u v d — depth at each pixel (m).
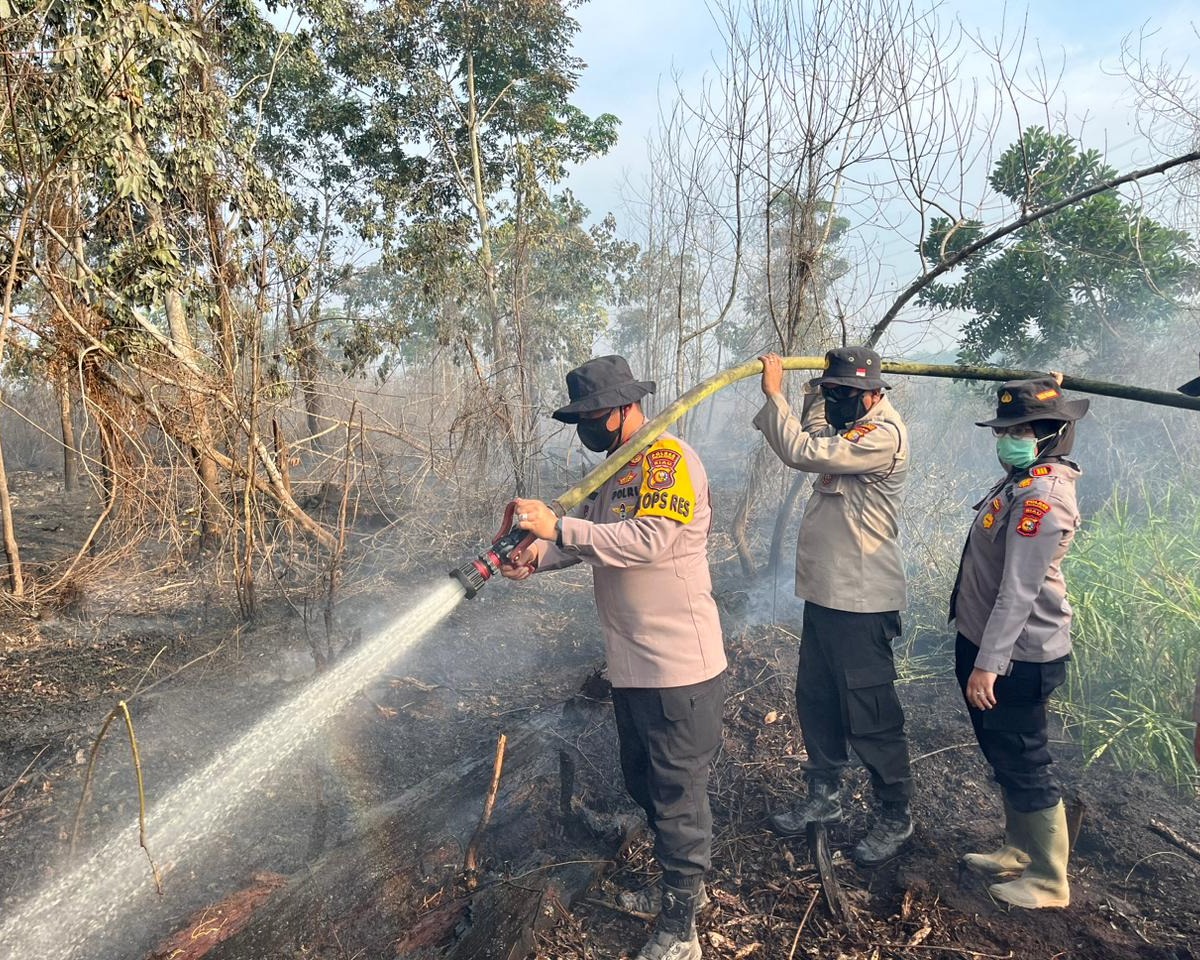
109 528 5.63
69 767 3.40
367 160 12.23
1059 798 2.47
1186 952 2.30
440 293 11.25
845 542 2.70
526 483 7.49
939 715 3.72
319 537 5.52
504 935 2.32
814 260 5.03
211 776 3.29
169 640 4.74
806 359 2.86
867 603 2.68
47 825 3.00
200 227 5.57
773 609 5.09
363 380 8.13
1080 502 5.89
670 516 2.16
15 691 4.13
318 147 12.35
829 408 2.78
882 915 2.54
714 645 2.30
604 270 14.40
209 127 5.71
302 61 9.22
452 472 6.58
